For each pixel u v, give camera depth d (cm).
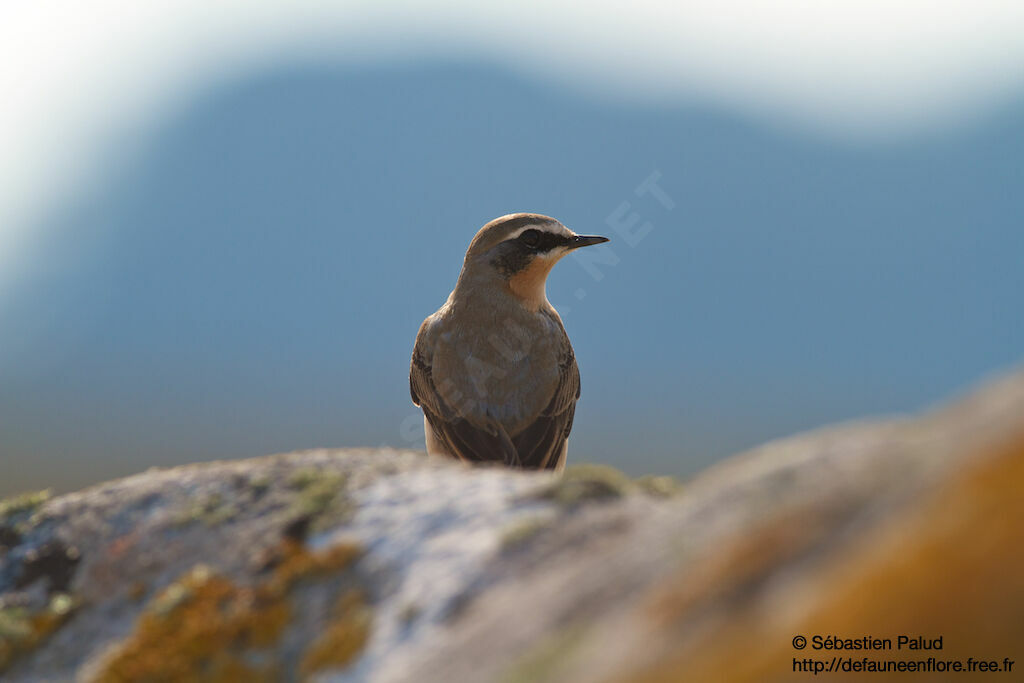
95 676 552
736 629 346
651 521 480
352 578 549
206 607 563
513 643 428
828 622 322
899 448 401
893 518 341
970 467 326
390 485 622
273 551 587
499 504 562
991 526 305
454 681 429
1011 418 341
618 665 366
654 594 394
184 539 623
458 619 481
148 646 555
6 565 648
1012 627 295
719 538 400
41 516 675
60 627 597
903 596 312
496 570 501
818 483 400
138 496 671
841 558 341
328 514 605
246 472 673
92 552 637
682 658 350
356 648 504
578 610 423
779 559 361
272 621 545
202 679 532
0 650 593
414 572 529
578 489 553
